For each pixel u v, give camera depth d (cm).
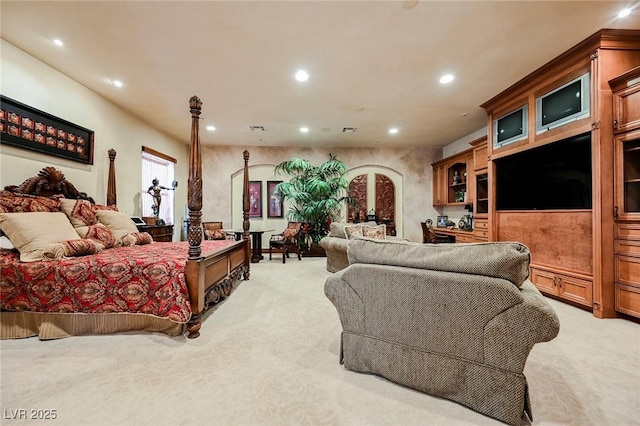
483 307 127
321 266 514
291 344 205
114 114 413
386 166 709
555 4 219
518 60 299
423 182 714
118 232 323
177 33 254
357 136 605
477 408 131
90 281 217
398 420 128
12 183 277
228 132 569
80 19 235
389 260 156
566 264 291
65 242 235
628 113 246
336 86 363
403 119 493
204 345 202
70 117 337
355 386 153
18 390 149
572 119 282
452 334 136
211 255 248
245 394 147
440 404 138
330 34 256
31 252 221
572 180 284
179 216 627
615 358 183
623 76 244
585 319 251
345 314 169
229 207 679
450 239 613
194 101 227
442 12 228
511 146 363
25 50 280
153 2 215
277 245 579
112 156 383
